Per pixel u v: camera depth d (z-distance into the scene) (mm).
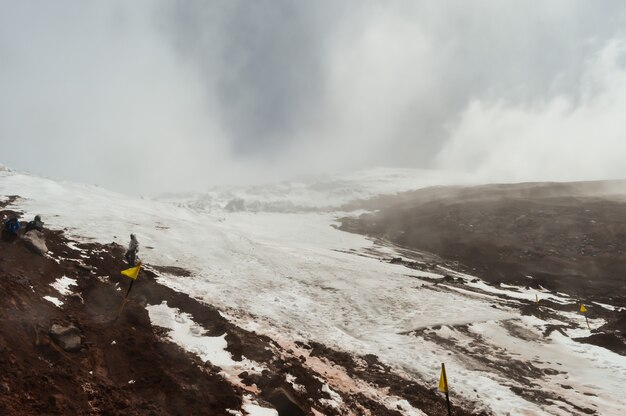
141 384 8547
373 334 19391
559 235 54156
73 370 7930
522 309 24859
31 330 8320
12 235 13516
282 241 47156
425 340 18906
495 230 59562
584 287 37125
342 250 48812
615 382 16281
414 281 29875
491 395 14453
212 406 8633
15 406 5930
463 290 29984
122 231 27297
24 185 35219
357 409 11516
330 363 14781
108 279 15281
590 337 21047
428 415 12445
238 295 20828
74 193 38281
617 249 47375
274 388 10305
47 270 12836
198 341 12656
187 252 27250
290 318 19281
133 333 10891
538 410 13648
